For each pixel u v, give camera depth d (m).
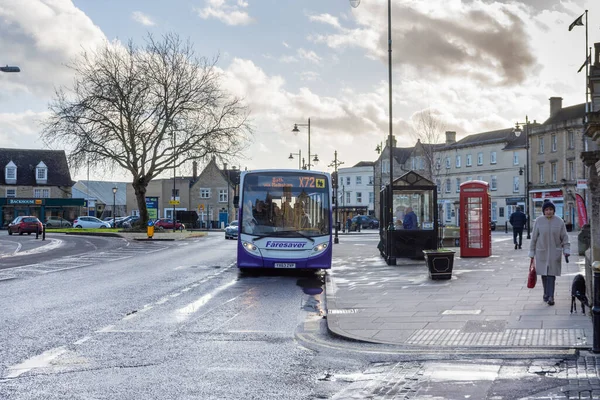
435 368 7.11
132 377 6.88
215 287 16.00
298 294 14.53
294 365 7.48
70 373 7.06
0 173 85.62
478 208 23.64
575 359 7.24
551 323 9.34
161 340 9.04
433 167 81.00
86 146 46.53
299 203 18.58
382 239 25.92
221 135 48.69
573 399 5.64
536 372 6.72
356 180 99.88
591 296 9.93
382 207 26.50
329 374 7.02
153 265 23.16
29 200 82.25
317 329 9.94
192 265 23.12
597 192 9.83
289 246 18.28
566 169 63.91
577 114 64.38
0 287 15.81
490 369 6.95
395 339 8.71
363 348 8.37
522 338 8.35
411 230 21.72
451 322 9.80
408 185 21.77
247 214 18.53
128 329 9.94
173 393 6.24
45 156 89.69
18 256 28.50
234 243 41.53
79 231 57.47
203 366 7.43
